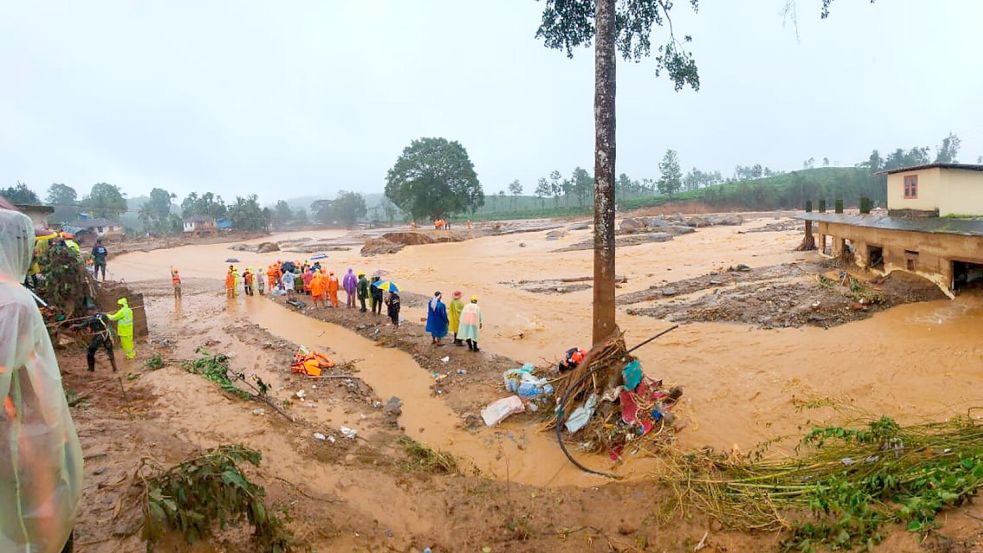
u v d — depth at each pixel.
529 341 14.72
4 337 2.24
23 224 2.61
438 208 69.50
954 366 10.38
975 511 3.95
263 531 4.42
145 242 63.72
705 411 9.42
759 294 16.30
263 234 84.31
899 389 9.76
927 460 5.07
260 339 15.59
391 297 16.09
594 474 7.48
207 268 36.88
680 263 25.78
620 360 8.95
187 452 6.66
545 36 11.95
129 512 4.65
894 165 77.44
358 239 62.50
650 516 5.79
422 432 9.24
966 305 13.38
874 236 17.39
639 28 11.42
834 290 15.80
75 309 13.66
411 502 6.45
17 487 2.38
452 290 22.78
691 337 13.56
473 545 5.61
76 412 8.23
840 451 6.03
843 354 11.55
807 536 4.70
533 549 5.48
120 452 6.31
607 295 9.36
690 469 6.50
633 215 78.38
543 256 33.12
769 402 9.68
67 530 2.63
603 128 9.24
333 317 18.12
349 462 7.53
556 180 104.56
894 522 4.26
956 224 13.79
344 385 11.44
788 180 93.62
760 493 5.63
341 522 5.69
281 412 9.38
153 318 19.22
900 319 13.26
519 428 9.20
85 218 77.62
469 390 10.96
